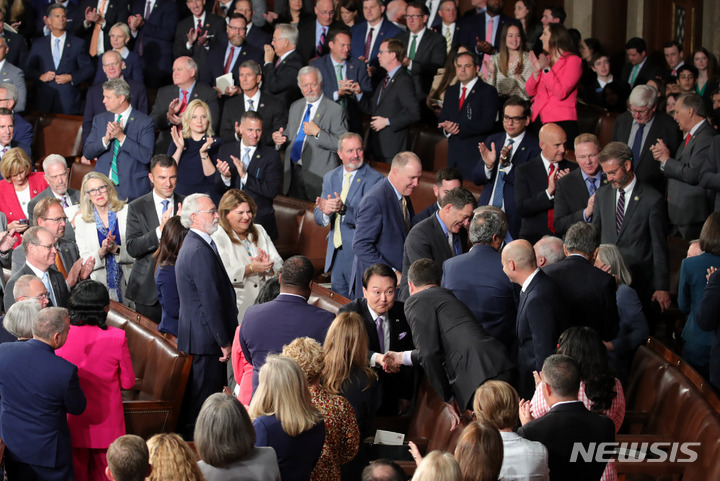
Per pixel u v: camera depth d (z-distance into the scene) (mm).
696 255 12945
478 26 22344
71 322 10680
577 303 10602
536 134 18391
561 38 17578
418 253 12164
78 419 10656
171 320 13086
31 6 25062
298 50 22938
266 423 7887
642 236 13648
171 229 12789
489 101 18469
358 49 22031
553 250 11539
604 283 10625
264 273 13039
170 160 14688
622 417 9289
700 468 9609
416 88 21094
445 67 20109
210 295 11711
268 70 21250
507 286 10805
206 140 17484
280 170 18641
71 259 14523
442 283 11148
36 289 11344
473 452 7082
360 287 13570
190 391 12281
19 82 21938
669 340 15383
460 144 18719
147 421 11883
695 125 15766
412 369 11250
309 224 18422
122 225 15164
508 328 10930
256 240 13297
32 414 9766
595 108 21719
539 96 17984
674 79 23891
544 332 9797
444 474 6562
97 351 10648
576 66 17406
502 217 10969
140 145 18672
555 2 27109
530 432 8211
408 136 20281
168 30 23953
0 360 9820
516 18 22500
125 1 24297
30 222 15805
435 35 21031
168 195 14766
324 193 15367
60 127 22266
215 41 22641
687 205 16812
